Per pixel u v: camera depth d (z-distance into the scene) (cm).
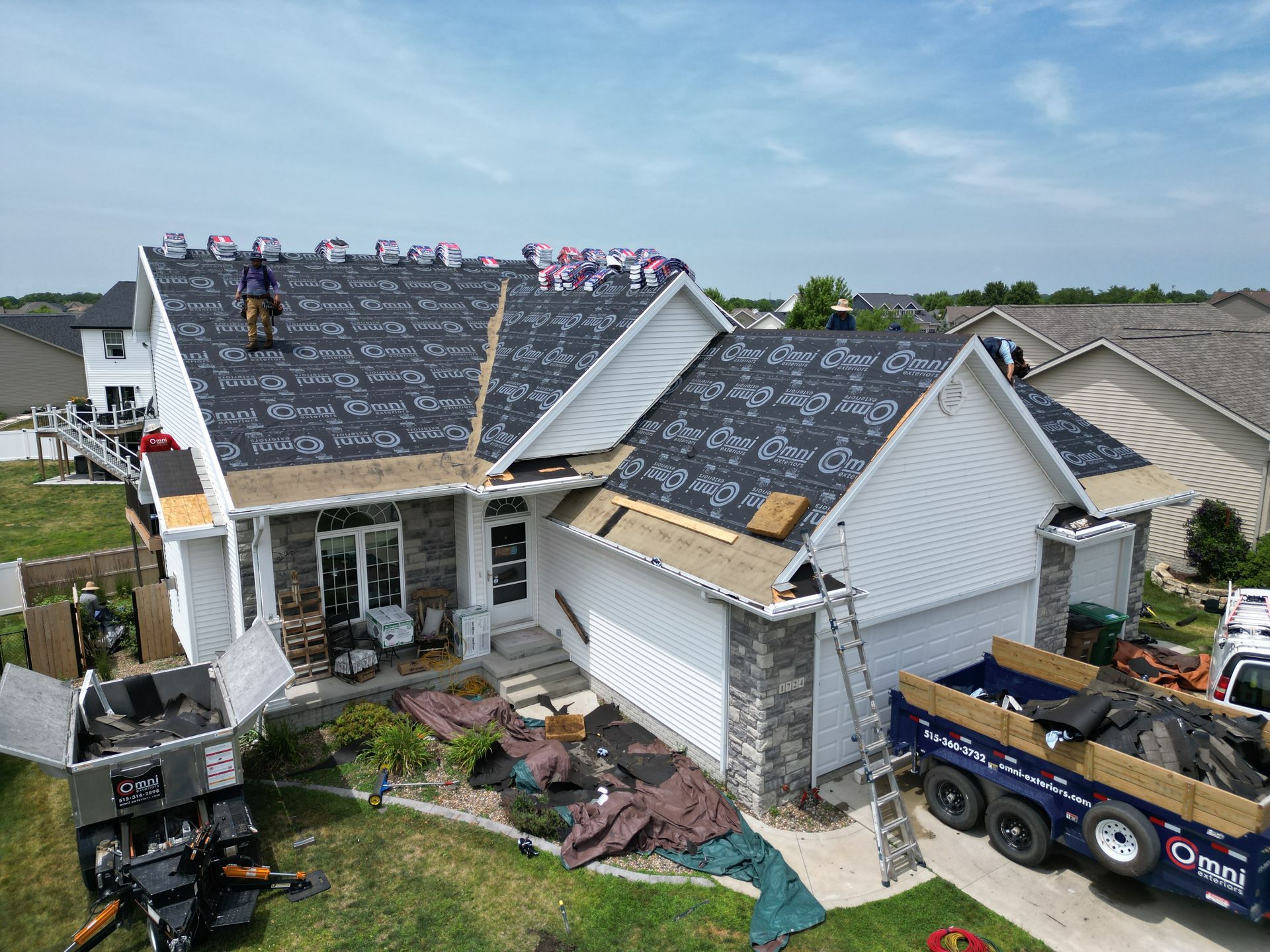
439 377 1658
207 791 952
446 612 1520
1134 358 2409
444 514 1507
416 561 1491
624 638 1342
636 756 1228
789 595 1017
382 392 1562
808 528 1070
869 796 1157
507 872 977
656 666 1274
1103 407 2528
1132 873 870
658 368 1566
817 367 1369
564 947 863
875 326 5516
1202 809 815
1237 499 2209
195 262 1795
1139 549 1723
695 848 1021
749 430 1330
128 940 877
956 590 1289
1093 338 2769
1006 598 1397
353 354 1655
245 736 1223
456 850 1016
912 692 1100
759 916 897
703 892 948
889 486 1162
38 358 4997
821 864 1005
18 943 880
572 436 1457
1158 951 867
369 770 1175
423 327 1823
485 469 1384
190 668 1155
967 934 872
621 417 1523
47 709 983
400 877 966
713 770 1179
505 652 1467
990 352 1448
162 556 1736
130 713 1115
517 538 1541
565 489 1404
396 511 1456
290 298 1784
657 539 1228
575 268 1844
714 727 1168
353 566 1436
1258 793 880
